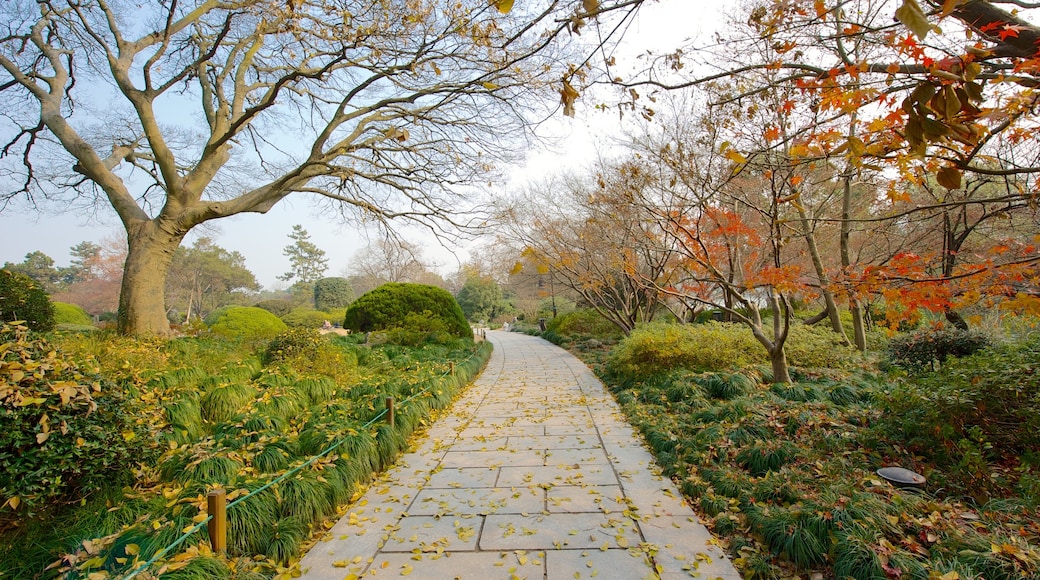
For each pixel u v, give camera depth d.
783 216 7.91
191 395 5.27
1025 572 2.21
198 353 8.25
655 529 3.22
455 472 4.44
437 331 14.37
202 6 9.49
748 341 8.20
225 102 10.92
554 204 12.30
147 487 3.50
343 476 3.84
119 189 10.47
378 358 10.35
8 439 2.66
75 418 2.91
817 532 2.75
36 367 2.88
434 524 3.39
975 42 2.46
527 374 10.93
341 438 4.26
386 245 13.35
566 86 2.27
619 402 7.22
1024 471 3.30
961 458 3.68
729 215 5.79
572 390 8.65
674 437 4.86
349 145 10.61
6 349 2.89
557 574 2.73
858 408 4.97
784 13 2.95
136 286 10.02
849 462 3.76
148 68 9.38
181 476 3.50
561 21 2.14
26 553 2.66
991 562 2.30
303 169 10.05
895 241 8.80
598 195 8.72
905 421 4.04
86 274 40.66
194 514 2.81
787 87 3.99
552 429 5.87
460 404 7.54
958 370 4.29
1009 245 3.91
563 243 11.52
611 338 16.84
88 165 10.12
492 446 5.21
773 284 4.86
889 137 2.75
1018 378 3.81
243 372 6.95
